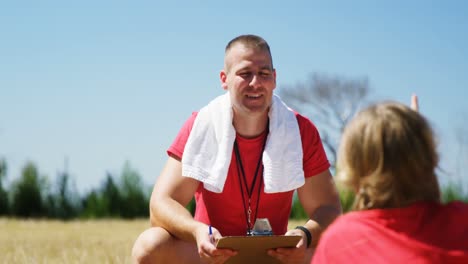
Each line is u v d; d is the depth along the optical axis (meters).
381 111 2.51
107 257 6.24
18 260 6.32
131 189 19.22
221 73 4.32
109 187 19.16
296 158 4.18
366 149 2.47
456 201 2.51
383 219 2.43
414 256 2.36
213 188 4.12
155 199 4.11
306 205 4.33
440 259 2.34
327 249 2.50
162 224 4.02
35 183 19.02
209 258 3.63
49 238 9.79
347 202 6.23
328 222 4.04
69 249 7.46
